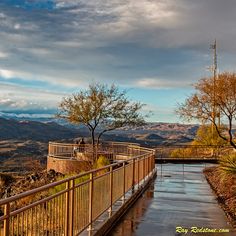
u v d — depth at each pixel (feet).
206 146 134.51
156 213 38.17
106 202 32.68
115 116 146.20
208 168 89.86
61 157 125.90
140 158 55.31
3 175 120.06
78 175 24.32
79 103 144.15
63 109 146.10
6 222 15.28
